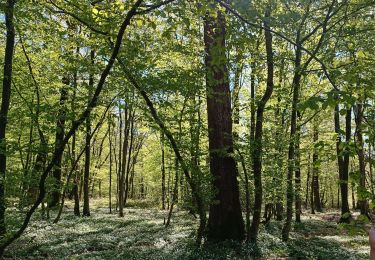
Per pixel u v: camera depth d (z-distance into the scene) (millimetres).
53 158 8578
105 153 58281
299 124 21281
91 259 14328
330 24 12578
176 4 6941
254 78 19609
